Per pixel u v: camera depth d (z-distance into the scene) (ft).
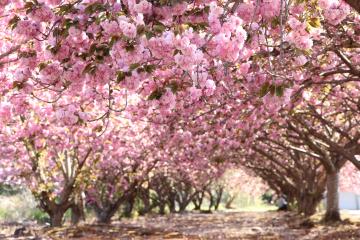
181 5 16.62
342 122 59.47
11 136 50.96
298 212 116.37
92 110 44.78
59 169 73.20
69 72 19.79
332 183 78.07
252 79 25.55
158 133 55.67
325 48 28.53
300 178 104.58
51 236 62.85
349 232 61.67
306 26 17.07
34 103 40.86
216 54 16.83
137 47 16.06
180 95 29.12
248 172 144.56
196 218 132.98
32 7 17.98
